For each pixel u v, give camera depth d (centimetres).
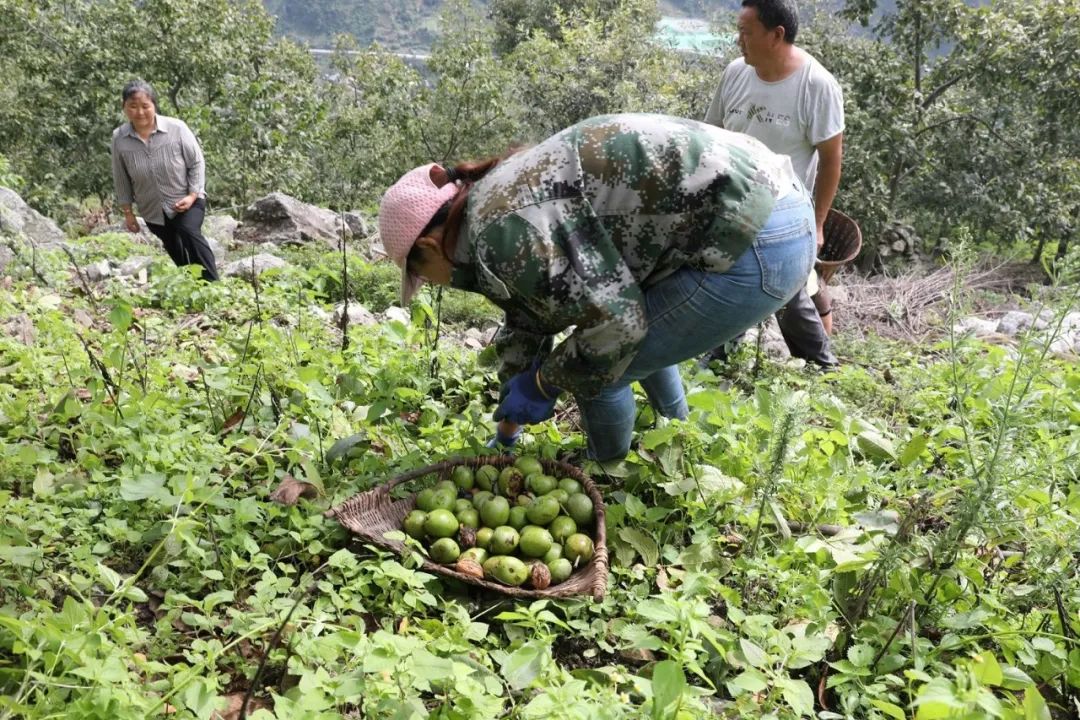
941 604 291
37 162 1827
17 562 256
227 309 564
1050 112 1516
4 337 436
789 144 491
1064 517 312
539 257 257
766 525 339
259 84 1755
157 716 218
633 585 312
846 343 673
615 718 218
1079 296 359
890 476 385
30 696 223
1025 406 305
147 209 694
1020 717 198
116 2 1816
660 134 272
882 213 1439
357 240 1111
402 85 2033
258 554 287
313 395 374
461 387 439
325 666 246
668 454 354
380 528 316
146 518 314
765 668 250
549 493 322
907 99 1468
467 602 296
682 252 282
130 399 371
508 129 2045
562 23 2305
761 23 461
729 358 555
